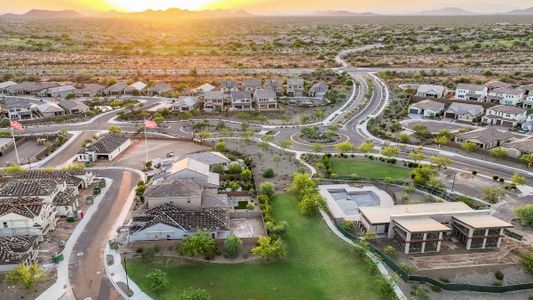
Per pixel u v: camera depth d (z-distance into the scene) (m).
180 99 179.38
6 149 124.50
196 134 144.38
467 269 70.12
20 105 163.00
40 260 70.44
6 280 62.97
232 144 132.50
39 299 61.44
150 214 79.88
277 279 67.94
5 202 79.38
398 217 77.69
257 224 83.75
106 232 79.19
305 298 63.62
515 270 70.00
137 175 106.50
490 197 92.62
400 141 136.25
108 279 66.25
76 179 95.69
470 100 180.25
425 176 101.88
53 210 82.56
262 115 167.00
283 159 119.81
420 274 68.62
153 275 63.56
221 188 97.81
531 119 153.38
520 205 91.62
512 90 174.25
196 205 84.50
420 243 73.94
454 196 94.81
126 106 180.00
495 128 141.75
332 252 75.06
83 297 62.12
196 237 71.62
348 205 92.25
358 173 110.19
